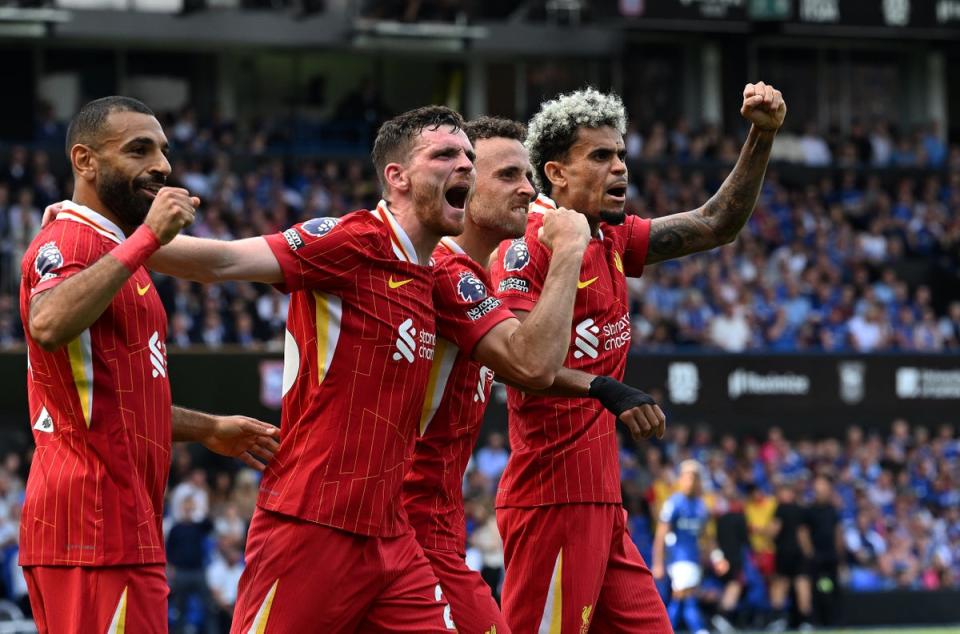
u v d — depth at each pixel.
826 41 34.72
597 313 6.71
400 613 5.73
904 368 24.02
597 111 6.72
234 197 25.88
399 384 5.64
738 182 7.15
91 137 5.38
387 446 5.62
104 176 5.38
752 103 6.89
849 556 20.98
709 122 32.56
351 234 5.56
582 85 33.00
